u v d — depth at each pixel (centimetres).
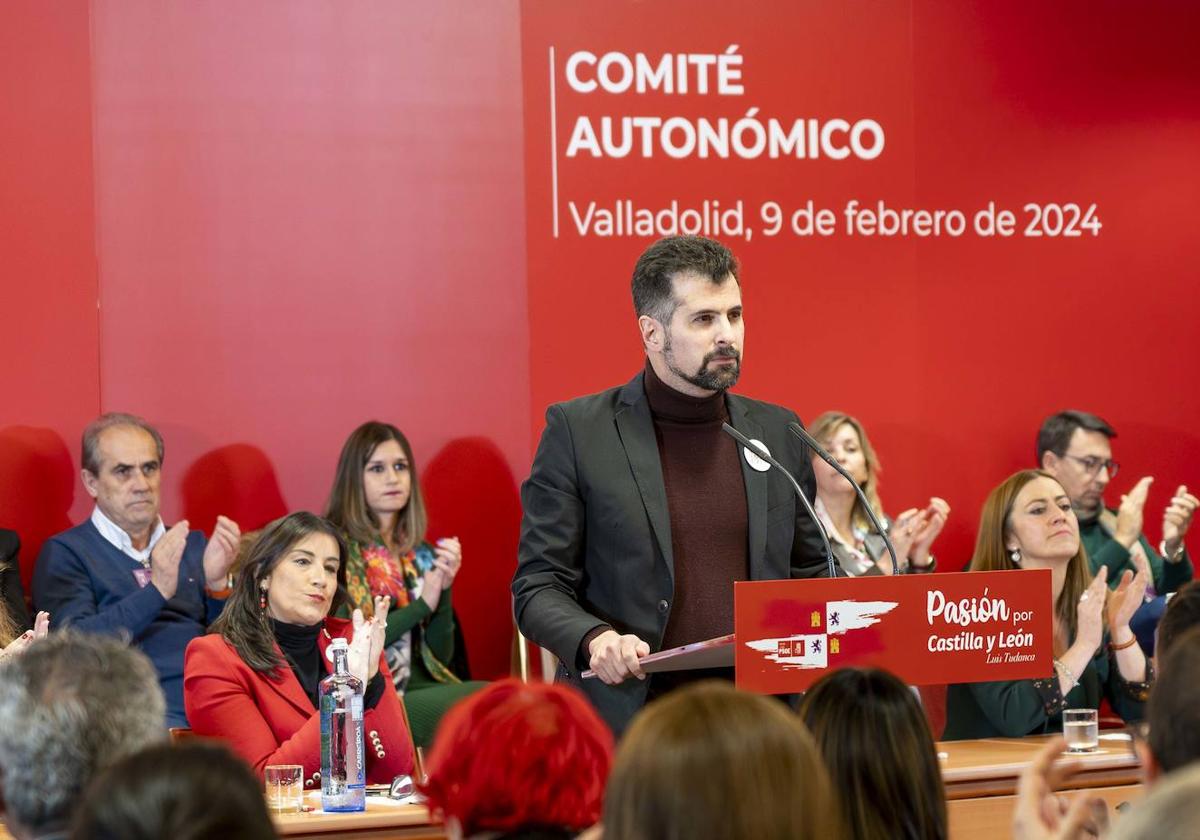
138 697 267
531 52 912
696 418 488
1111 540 905
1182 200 995
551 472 483
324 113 882
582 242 918
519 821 253
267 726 563
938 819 307
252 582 588
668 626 470
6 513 827
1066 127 988
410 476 848
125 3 852
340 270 882
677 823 188
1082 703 659
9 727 258
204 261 862
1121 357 995
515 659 859
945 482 965
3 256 830
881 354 958
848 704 308
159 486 838
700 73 934
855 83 956
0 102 831
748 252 939
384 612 574
